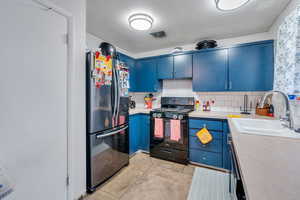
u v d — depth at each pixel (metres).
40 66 1.15
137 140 2.61
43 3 1.16
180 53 2.62
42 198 1.17
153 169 2.06
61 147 1.32
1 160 0.94
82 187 1.51
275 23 1.93
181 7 1.64
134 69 3.08
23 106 1.05
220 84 2.32
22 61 1.05
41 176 1.17
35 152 1.13
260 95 2.27
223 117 1.97
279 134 1.09
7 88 0.97
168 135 2.34
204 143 2.07
